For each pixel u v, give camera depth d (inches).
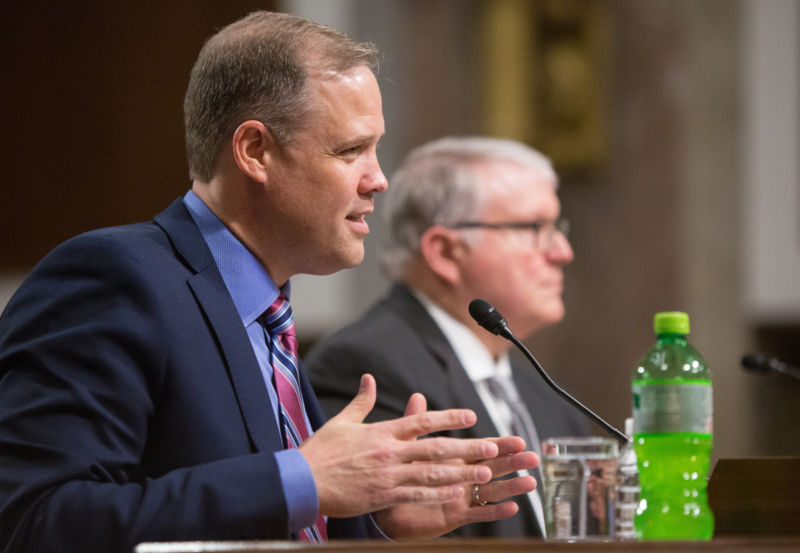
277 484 205.3
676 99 885.8
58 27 822.5
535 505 366.6
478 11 902.4
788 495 222.7
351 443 210.7
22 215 812.0
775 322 860.0
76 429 209.6
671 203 882.1
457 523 251.9
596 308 889.5
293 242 255.1
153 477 223.1
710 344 866.1
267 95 250.4
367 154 258.2
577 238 895.7
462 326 402.6
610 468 257.8
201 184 258.8
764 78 874.1
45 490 204.2
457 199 405.4
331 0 863.1
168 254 241.3
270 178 250.7
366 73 259.0
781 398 856.3
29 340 220.7
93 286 224.4
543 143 898.1
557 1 900.0
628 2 898.1
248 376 235.0
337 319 837.2
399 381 356.5
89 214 816.3
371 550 161.6
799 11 872.3
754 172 871.1
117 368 217.2
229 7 829.2
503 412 396.8
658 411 249.8
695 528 241.1
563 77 898.7
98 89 821.9
